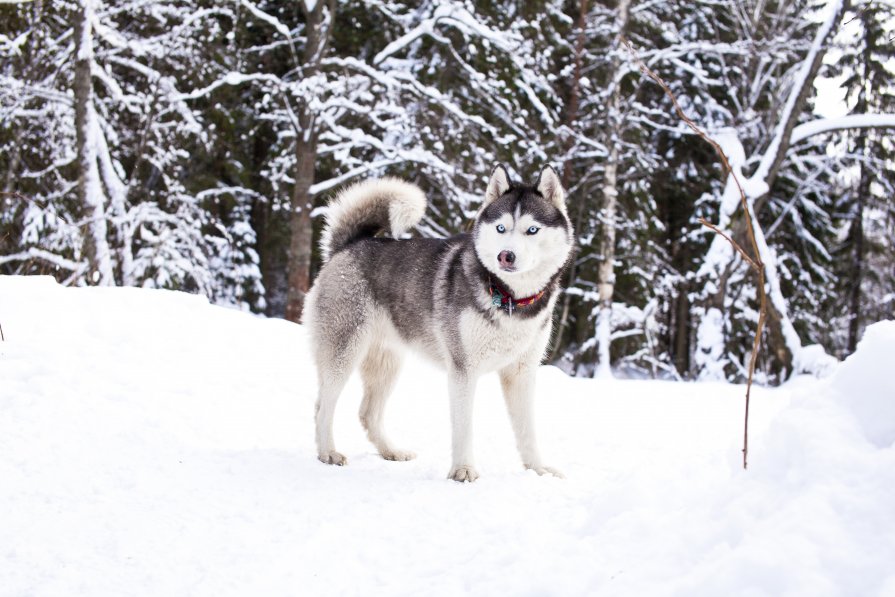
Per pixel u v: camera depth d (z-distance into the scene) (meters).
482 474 4.45
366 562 2.96
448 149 13.40
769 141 15.47
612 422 6.12
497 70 14.53
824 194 18.41
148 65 13.02
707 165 18.05
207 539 3.17
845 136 16.69
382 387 5.11
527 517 3.33
